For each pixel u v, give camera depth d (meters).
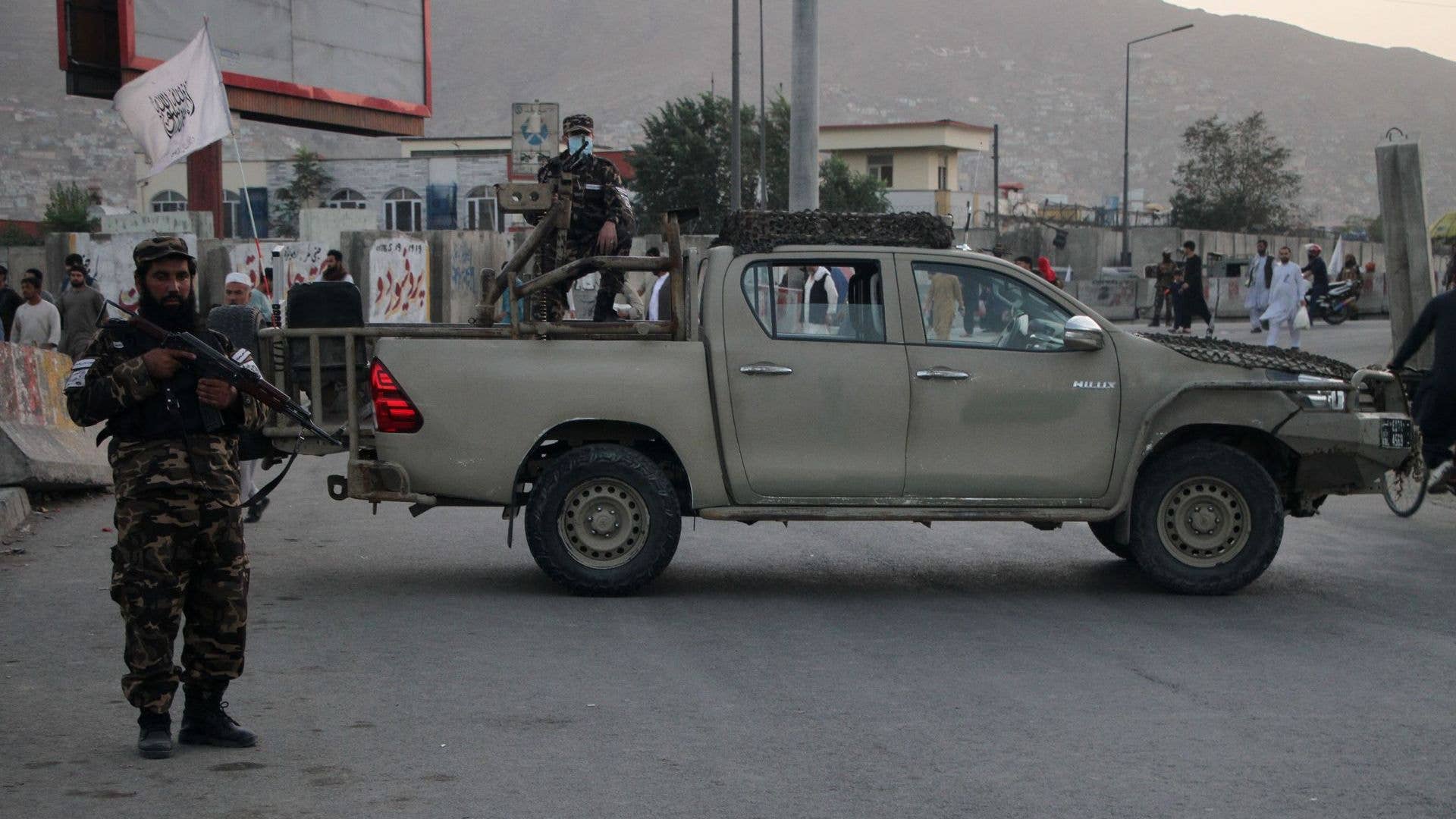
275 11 32.25
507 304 9.60
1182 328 30.31
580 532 8.30
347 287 8.65
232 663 5.34
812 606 8.16
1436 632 7.54
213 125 17.34
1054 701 6.11
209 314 9.92
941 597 8.46
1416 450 10.98
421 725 5.68
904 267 8.45
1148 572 8.52
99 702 5.97
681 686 6.32
